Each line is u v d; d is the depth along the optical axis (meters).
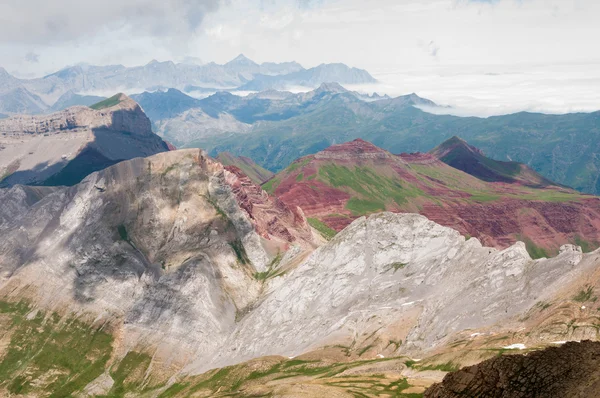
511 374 63.94
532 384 61.19
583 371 59.16
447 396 67.25
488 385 64.62
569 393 56.72
